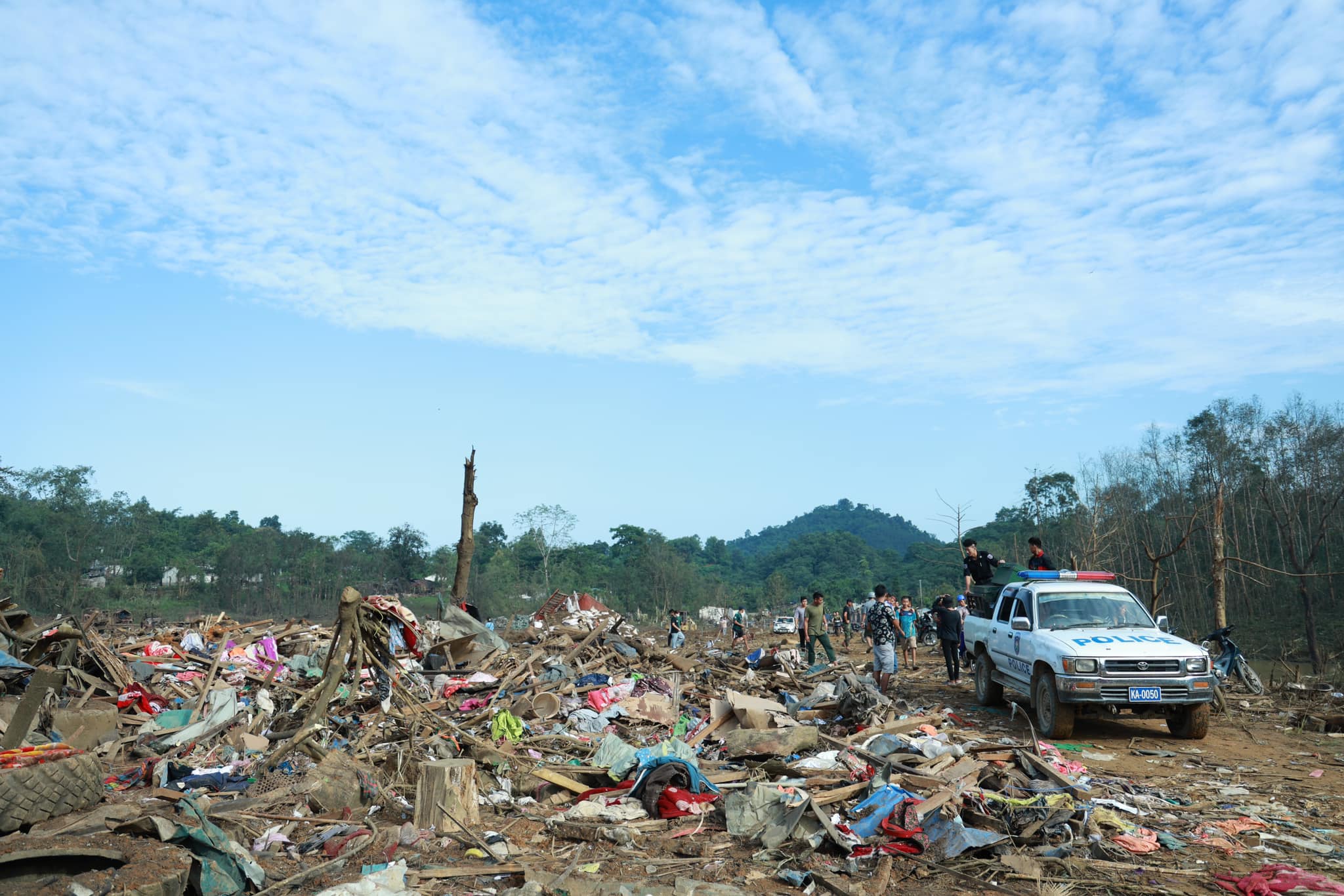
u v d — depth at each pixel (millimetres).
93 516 81375
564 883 5473
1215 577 16703
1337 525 49406
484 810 7359
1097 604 12477
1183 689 10781
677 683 14320
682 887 5426
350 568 87375
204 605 78438
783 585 99625
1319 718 11898
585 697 12891
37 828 5305
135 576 82625
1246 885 5758
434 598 75500
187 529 112375
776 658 17719
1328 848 6672
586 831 6609
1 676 9852
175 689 12094
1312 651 39188
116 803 6055
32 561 67562
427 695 12023
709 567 185000
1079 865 6215
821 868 6023
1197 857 6488
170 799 6414
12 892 4406
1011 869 6113
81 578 75750
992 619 14234
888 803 6949
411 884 5508
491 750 8586
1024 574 13766
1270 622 49594
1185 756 10180
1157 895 5680
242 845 6133
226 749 8891
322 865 5676
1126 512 54156
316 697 9617
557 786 8008
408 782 8039
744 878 5816
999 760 8969
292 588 83750
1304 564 46344
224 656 15102
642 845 6555
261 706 10773
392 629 9172
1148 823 7367
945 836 6535
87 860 4746
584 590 87438
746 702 11086
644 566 94062
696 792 7645
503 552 93438
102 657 11703
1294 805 8016
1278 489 50875
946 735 10359
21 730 6617
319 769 7520
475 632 16500
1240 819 7477
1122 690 10758
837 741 9547
